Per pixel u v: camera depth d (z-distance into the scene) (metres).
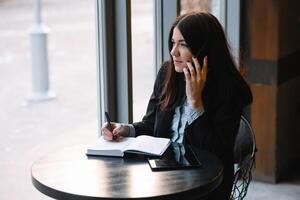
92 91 3.34
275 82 4.28
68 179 2.03
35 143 3.21
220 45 2.44
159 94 2.66
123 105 3.12
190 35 2.37
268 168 4.39
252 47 4.30
